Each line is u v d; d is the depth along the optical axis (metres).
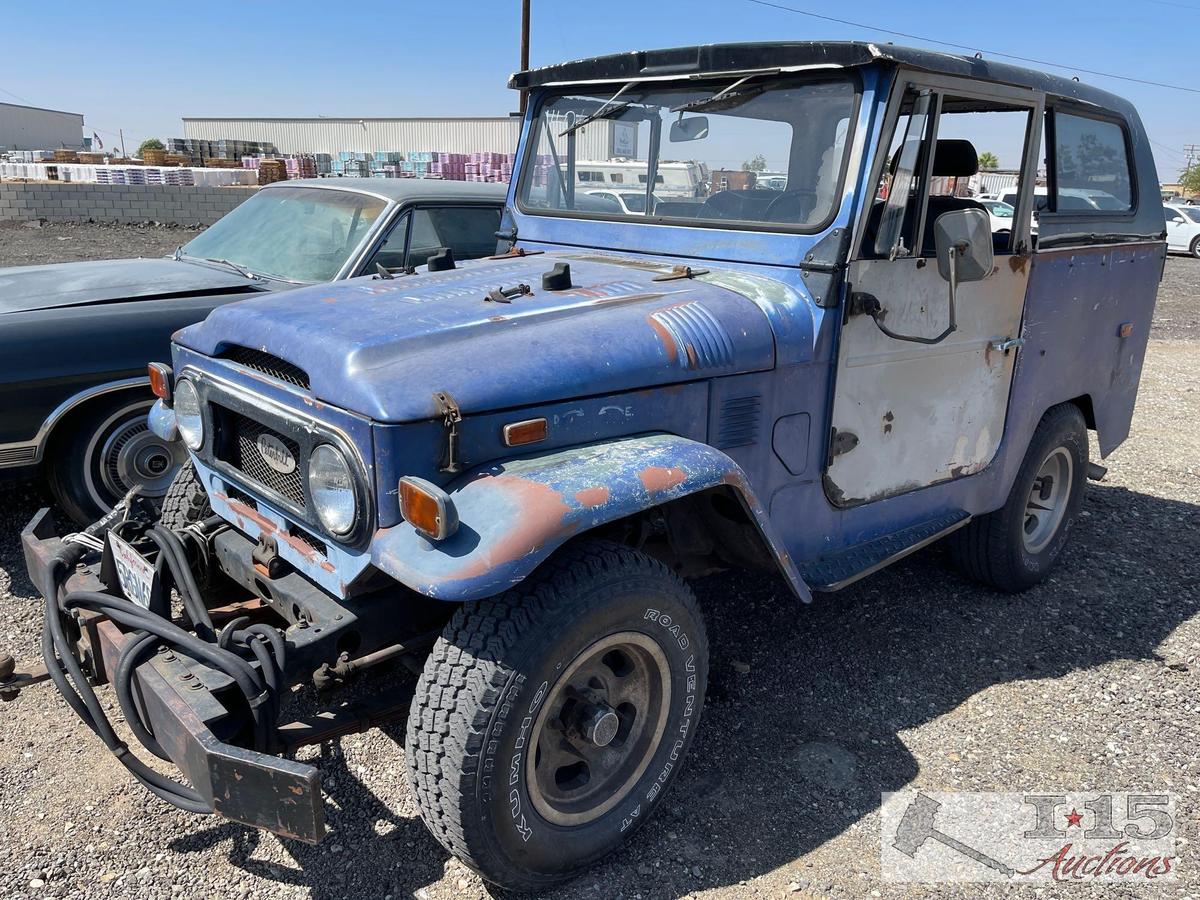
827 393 3.02
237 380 2.68
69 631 2.68
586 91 3.62
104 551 2.70
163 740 2.25
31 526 2.93
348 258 5.04
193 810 2.29
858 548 3.35
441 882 2.48
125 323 4.27
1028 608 4.21
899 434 3.34
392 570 2.13
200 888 2.44
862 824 2.77
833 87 2.91
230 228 5.72
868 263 2.96
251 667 2.25
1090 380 4.37
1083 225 4.04
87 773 2.87
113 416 4.28
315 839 2.01
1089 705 3.44
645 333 2.62
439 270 3.37
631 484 2.27
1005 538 4.09
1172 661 3.77
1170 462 6.60
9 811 2.69
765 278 3.03
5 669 2.62
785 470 3.00
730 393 2.77
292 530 2.59
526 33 18.55
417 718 2.23
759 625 3.93
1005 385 3.77
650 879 2.52
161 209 20.06
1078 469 4.48
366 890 2.45
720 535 2.95
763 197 3.09
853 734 3.21
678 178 3.34
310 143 39.50
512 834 2.27
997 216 3.67
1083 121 3.99
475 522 2.13
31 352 4.02
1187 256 24.70
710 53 3.12
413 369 2.27
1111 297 4.33
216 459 2.80
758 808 2.81
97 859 2.52
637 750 2.59
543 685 2.23
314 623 2.46
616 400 2.51
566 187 3.75
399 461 2.18
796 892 2.49
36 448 4.09
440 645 2.25
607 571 2.35
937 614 4.11
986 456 3.80
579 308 2.69
